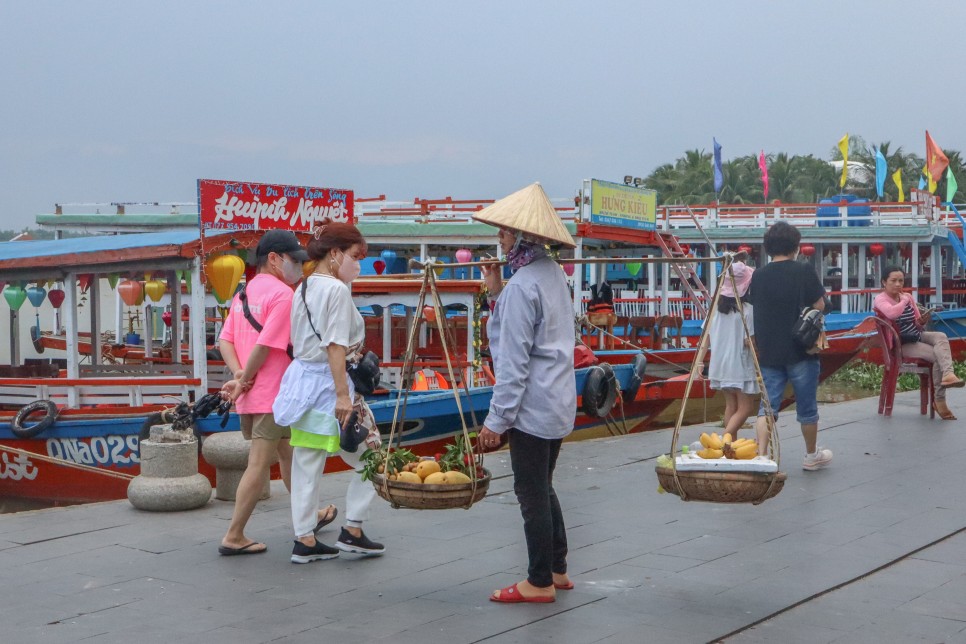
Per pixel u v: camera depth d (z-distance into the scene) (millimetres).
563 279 4875
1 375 13086
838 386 22438
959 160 62594
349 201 11320
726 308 8469
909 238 23812
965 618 4781
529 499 4867
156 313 19594
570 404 4824
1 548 6070
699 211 26109
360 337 5738
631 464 8812
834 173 58750
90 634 4562
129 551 6004
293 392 5609
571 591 5168
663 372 15641
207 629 4617
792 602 4984
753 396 8562
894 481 8023
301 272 6227
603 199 15805
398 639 4457
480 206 17938
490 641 4430
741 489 4930
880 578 5453
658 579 5383
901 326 11383
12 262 10766
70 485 10523
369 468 5297
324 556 5777
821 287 8133
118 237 11812
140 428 10125
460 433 10984
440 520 6793
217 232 10508
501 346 4680
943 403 11156
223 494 7379
